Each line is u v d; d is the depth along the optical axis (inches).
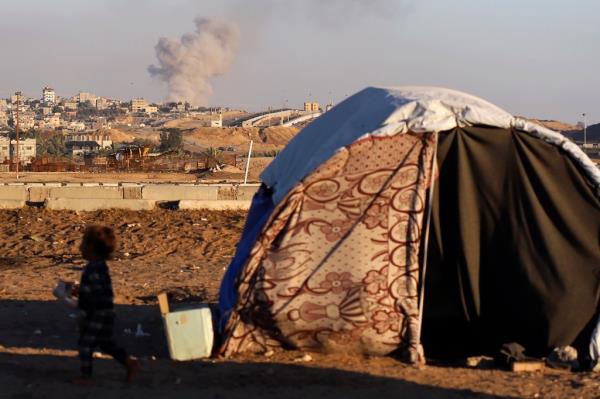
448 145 400.5
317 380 350.3
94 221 871.7
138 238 808.9
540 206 398.3
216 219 887.1
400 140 394.9
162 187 1002.7
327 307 385.7
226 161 3110.2
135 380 342.0
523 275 397.4
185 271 674.2
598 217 396.8
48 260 725.9
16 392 320.5
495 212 401.1
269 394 329.7
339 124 422.0
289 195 388.8
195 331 385.7
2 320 481.4
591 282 393.7
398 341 386.9
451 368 384.2
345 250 387.9
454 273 402.6
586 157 397.4
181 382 343.3
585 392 340.2
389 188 391.5
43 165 2677.2
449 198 401.4
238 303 390.3
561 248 396.5
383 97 419.5
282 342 395.9
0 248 770.2
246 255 400.8
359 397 328.2
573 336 394.9
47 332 454.9
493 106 418.0
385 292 386.3
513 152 400.8
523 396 334.0
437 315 406.3
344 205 390.3
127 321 483.5
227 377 352.2
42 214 892.6
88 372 332.5
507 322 402.9
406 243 389.7
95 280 331.9
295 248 388.8
